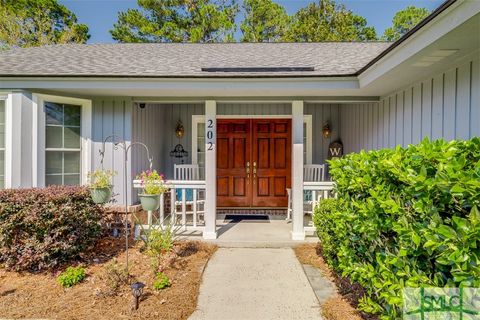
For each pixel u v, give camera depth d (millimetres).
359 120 5988
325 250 3613
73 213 3705
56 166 4730
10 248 3508
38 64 4895
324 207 3701
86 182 4934
